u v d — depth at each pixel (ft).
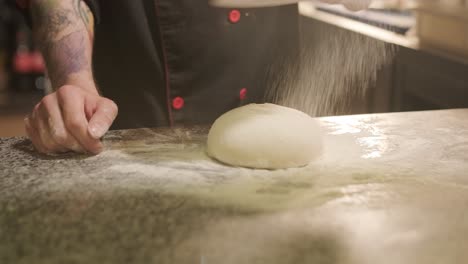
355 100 5.18
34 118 3.20
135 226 2.60
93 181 2.94
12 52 9.70
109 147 3.31
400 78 4.96
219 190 2.87
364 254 2.43
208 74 4.23
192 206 2.74
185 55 4.16
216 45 4.18
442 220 2.64
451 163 3.14
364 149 3.30
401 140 3.41
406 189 2.88
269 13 4.39
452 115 3.78
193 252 2.44
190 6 4.07
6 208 2.73
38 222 2.63
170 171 3.05
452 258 2.41
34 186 2.90
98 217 2.66
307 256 2.42
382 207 2.73
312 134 3.19
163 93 4.21
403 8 5.38
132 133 3.51
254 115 3.22
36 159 3.16
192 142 3.40
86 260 2.41
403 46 4.84
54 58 3.55
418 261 2.40
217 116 4.30
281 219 2.65
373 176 3.01
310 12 6.50
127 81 4.23
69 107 3.15
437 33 4.82
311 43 6.12
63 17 3.64
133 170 3.05
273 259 2.40
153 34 4.13
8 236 2.55
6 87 9.85
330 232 2.56
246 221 2.63
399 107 5.00
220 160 3.16
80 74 3.50
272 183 2.94
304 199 2.80
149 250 2.45
